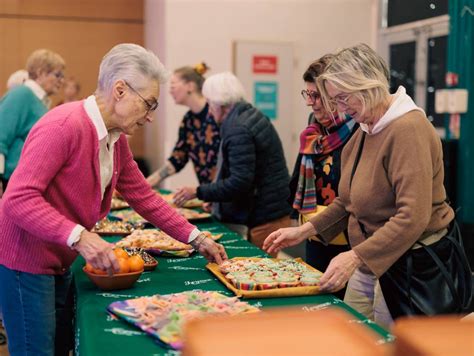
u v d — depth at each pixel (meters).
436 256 1.80
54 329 1.86
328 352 1.03
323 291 1.79
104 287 1.85
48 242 1.79
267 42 6.00
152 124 6.72
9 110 3.48
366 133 1.89
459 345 0.98
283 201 3.08
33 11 6.80
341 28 6.20
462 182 4.08
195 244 2.13
